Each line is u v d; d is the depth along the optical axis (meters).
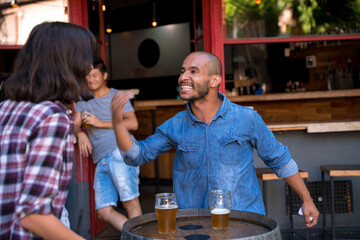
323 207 3.52
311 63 7.81
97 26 3.90
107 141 3.14
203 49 3.79
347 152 3.72
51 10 3.68
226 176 1.83
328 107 5.92
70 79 1.21
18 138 1.12
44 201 1.09
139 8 9.06
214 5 3.70
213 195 1.49
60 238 1.11
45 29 1.23
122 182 3.12
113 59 9.58
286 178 1.89
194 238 1.40
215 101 1.86
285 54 8.05
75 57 1.24
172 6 8.72
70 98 1.23
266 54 8.33
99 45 3.93
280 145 1.91
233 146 1.84
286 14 3.96
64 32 1.23
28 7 3.72
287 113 5.89
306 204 1.89
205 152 1.84
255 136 1.87
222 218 1.48
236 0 3.83
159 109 5.89
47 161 1.10
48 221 1.09
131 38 9.33
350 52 7.71
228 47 8.38
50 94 1.20
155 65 9.10
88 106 3.22
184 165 1.89
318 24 4.02
